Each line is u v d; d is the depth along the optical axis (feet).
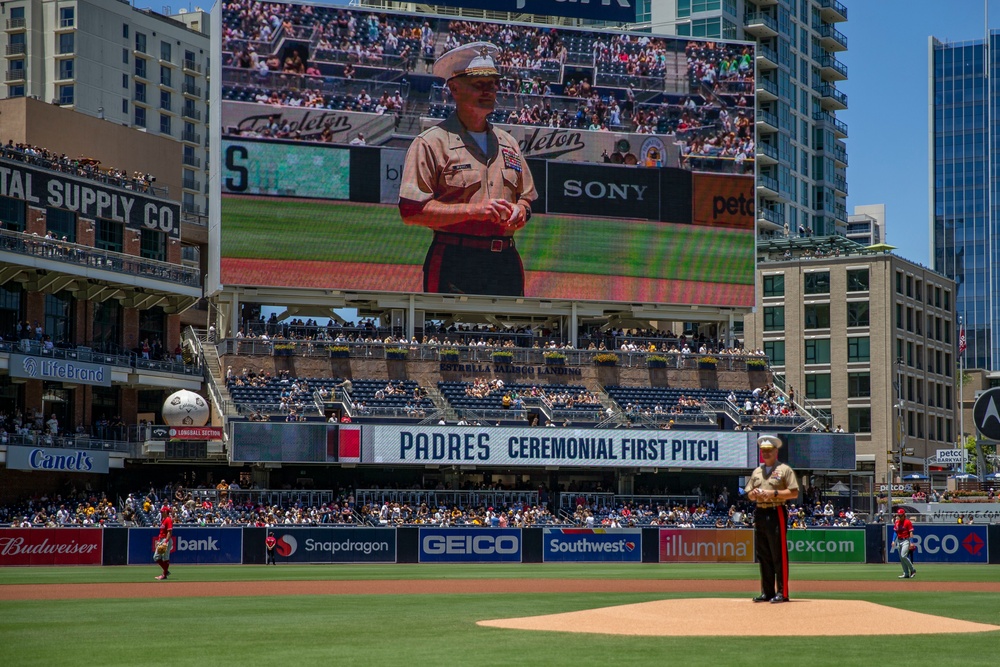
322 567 182.50
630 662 55.47
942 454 294.05
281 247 255.29
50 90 437.99
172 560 188.03
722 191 281.74
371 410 245.45
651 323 323.98
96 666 56.80
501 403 259.39
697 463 256.11
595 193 272.92
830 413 369.91
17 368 215.51
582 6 277.44
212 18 259.60
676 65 279.90
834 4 507.71
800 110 476.95
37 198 229.25
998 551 204.64
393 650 61.87
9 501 222.48
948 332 403.75
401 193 261.65
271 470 248.32
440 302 266.98
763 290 384.06
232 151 252.83
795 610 71.31
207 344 265.54
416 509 233.14
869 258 369.50
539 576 157.17
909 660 55.72
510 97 268.62
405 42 262.88
